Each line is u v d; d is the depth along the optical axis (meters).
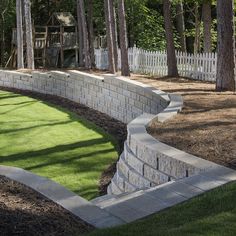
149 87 13.37
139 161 7.14
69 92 18.59
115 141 12.08
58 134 12.81
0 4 32.41
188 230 4.21
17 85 21.52
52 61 29.50
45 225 4.48
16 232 4.32
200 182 5.40
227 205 4.73
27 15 23.25
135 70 22.47
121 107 14.90
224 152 6.82
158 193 5.17
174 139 7.62
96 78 16.45
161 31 33.25
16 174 5.86
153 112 12.65
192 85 15.60
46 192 5.27
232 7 13.52
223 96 12.59
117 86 15.07
